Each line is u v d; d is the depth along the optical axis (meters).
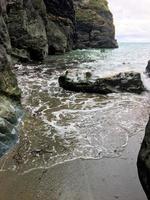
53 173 6.20
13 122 8.52
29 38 24.95
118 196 5.39
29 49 25.20
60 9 37.91
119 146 7.58
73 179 5.96
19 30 24.03
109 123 9.41
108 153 7.17
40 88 14.42
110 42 62.72
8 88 9.74
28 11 25.69
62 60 27.80
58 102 12.02
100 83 14.01
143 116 10.20
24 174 6.16
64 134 8.41
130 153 7.16
